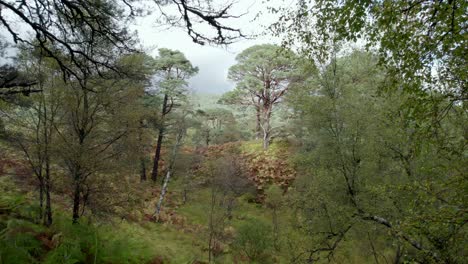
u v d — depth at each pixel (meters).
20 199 8.90
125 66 7.70
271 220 17.81
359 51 10.08
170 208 19.42
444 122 5.39
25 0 4.33
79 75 8.48
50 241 7.45
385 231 8.52
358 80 10.31
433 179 5.89
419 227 4.61
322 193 9.73
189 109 22.62
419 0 3.41
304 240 10.17
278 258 11.88
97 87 9.06
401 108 4.24
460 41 3.38
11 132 8.74
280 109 26.09
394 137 8.11
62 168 9.12
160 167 26.22
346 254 10.69
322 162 10.39
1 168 10.77
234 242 14.39
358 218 8.51
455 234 4.17
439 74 4.01
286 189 20.92
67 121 9.32
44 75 8.38
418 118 4.08
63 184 8.72
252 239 13.08
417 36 3.52
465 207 4.06
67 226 8.12
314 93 10.55
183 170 23.78
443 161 6.86
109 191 9.47
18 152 9.33
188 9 4.18
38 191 10.17
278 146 25.88
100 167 8.98
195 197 21.94
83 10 5.58
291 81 22.73
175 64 23.28
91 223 9.30
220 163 23.58
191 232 15.86
